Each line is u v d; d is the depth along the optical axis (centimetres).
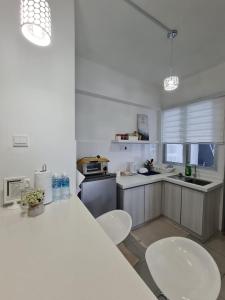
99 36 192
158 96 339
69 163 150
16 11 123
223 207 242
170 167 317
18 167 129
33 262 68
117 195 246
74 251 75
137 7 150
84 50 222
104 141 282
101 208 222
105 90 269
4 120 123
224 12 154
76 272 63
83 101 260
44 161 139
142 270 138
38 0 80
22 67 126
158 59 243
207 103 265
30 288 57
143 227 256
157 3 145
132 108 316
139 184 248
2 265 67
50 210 118
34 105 133
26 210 115
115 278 61
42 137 137
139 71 280
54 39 138
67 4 143
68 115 148
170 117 329
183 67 262
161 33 186
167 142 334
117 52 227
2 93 121
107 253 74
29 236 86
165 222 269
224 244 218
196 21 166
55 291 56
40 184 125
